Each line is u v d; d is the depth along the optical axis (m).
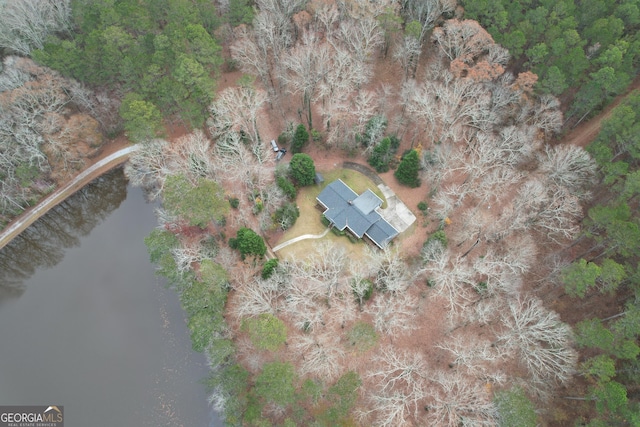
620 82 59.00
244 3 74.75
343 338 54.56
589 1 65.56
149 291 64.62
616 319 52.06
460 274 50.91
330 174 71.56
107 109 74.06
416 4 70.50
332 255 55.53
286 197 66.25
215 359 50.06
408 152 69.69
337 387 46.56
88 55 67.00
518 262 51.84
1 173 66.88
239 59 70.19
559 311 55.22
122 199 75.00
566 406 49.94
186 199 52.09
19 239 70.44
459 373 49.47
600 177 59.88
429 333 56.47
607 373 43.22
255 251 58.12
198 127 69.06
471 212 62.34
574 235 56.94
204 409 55.22
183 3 70.81
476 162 60.94
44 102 66.50
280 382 44.69
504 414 43.66
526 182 58.56
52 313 63.78
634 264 51.72
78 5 74.88
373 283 58.38
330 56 70.88
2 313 64.38
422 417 51.06
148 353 59.50
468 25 62.19
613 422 42.59
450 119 62.00
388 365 51.38
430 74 68.81
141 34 74.38
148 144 62.25
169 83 62.66
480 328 55.91
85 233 72.56
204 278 51.22
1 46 75.69
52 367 58.97
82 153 71.50
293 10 75.88
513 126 59.53
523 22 64.69
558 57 62.88
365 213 64.06
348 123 71.00
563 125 68.44
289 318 55.97
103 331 61.44
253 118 65.25
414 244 63.88
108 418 55.34
